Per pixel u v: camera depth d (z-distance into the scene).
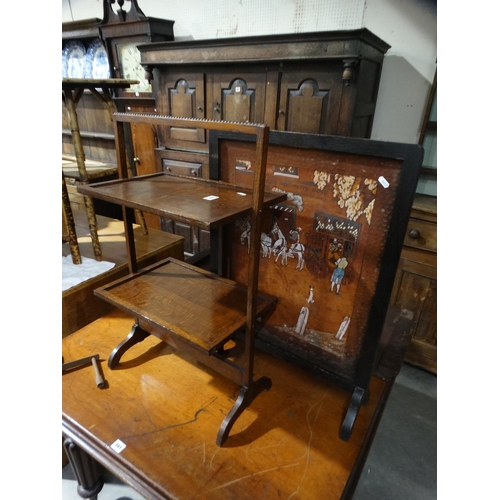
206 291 1.07
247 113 1.83
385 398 1.06
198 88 1.96
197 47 1.82
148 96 2.32
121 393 1.04
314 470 0.84
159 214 0.78
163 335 1.06
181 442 0.90
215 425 0.95
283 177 0.95
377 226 0.83
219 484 0.81
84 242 1.83
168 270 1.19
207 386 1.08
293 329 1.06
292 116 1.70
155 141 2.35
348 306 0.94
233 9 2.11
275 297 1.06
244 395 0.93
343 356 0.98
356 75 1.50
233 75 1.81
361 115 1.66
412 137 1.86
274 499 0.78
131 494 1.21
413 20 1.69
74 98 1.37
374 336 0.89
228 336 0.86
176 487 0.80
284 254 1.01
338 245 0.91
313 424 0.96
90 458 1.03
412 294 1.71
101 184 0.97
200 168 2.14
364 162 0.81
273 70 1.68
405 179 0.75
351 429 0.91
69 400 1.01
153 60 2.00
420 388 1.73
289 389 1.08
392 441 1.46
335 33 1.43
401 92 1.82
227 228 1.14
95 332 1.30
